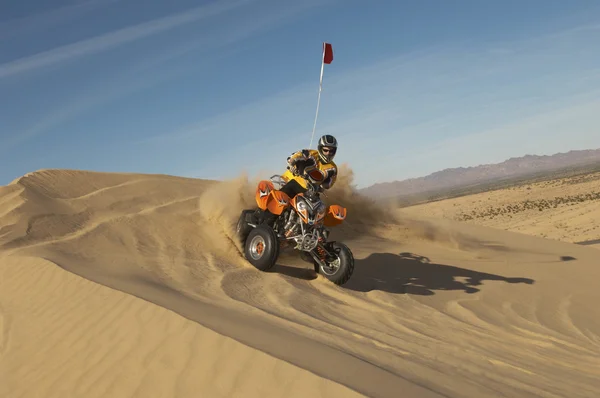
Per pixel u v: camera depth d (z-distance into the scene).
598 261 12.13
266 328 4.57
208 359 4.01
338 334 4.88
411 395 3.19
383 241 11.81
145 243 9.00
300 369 3.48
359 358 3.90
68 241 8.84
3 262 7.94
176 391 3.85
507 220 60.19
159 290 6.01
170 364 4.18
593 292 9.12
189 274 7.23
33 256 7.89
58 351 5.17
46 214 10.93
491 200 89.94
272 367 3.62
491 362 4.78
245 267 7.90
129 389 4.14
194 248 8.87
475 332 6.18
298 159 7.52
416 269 9.52
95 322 5.39
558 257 12.41
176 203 11.64
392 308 6.84
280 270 8.15
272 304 6.08
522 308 7.86
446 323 6.43
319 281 7.76
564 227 45.00
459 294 8.16
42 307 6.28
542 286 9.23
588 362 5.38
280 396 3.34
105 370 4.53
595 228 41.28
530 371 4.64
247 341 4.06
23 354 5.36
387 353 4.34
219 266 7.83
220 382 3.72
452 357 4.70
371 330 5.39
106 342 4.95
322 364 3.62
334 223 7.66
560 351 5.79
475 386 3.74
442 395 3.27
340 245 7.65
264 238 7.57
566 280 9.95
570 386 4.30
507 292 8.59
